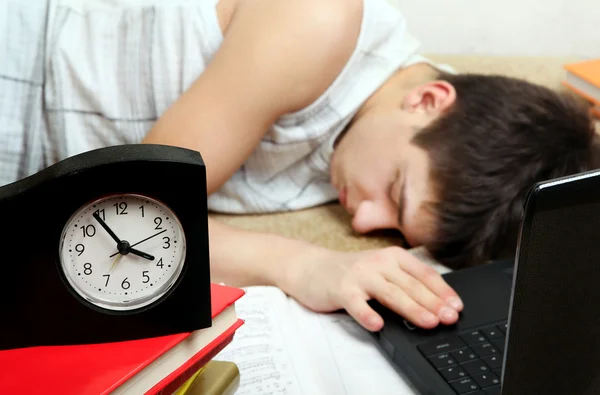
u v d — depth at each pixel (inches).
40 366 16.2
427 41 51.8
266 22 35.2
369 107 38.9
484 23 51.3
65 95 38.2
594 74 43.6
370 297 30.2
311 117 38.1
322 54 35.6
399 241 39.0
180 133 34.0
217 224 36.1
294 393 24.4
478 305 30.7
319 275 31.4
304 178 41.6
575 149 36.0
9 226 16.0
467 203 35.0
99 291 17.1
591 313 16.7
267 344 27.0
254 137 36.0
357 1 37.5
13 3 37.4
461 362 26.6
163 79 38.1
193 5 38.5
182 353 17.8
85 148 39.3
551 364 17.0
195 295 17.4
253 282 33.2
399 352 27.2
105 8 39.2
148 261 17.2
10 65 37.4
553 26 51.6
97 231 16.9
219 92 34.6
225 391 19.9
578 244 15.8
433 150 35.4
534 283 15.8
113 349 16.9
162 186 16.7
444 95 37.1
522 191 35.0
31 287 16.6
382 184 36.7
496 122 35.9
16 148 37.9
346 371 27.1
